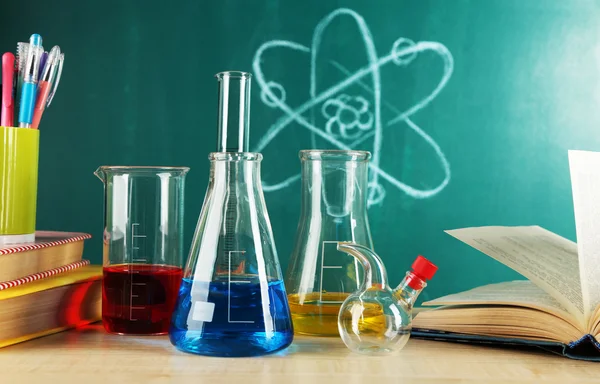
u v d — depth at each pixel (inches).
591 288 28.2
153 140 73.0
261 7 73.7
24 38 72.4
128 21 73.0
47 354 28.6
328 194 32.4
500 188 75.3
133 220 32.6
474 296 33.2
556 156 75.7
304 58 73.9
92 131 72.7
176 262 33.1
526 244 36.2
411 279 30.2
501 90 75.4
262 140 73.7
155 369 26.3
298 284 32.5
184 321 28.2
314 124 73.8
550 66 75.6
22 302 30.2
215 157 29.0
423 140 74.7
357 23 74.2
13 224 32.9
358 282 32.0
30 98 34.6
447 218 74.8
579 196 28.4
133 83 73.0
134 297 32.1
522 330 29.8
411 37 74.5
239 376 25.5
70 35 72.7
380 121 74.3
